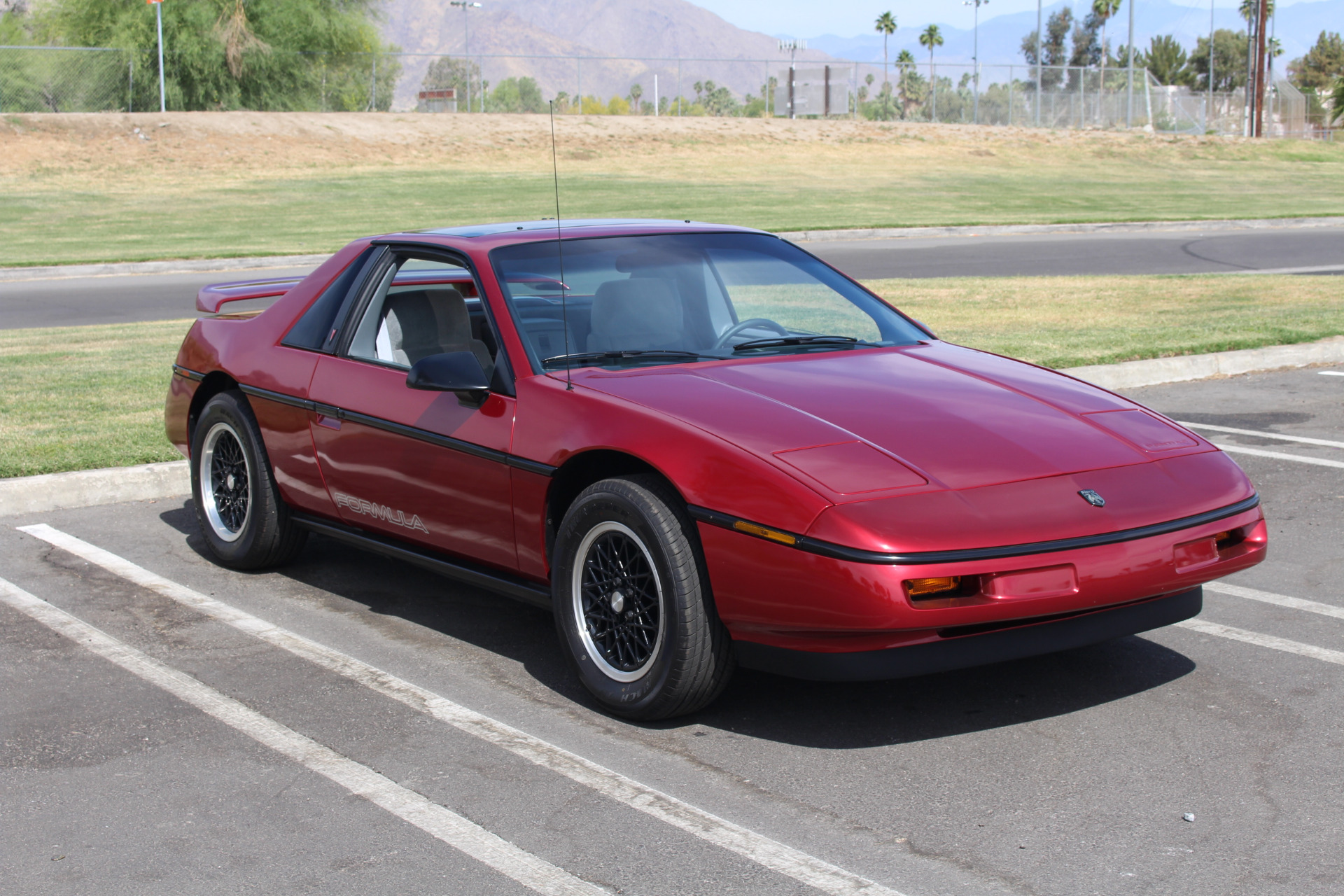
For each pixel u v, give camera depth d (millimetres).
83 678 4414
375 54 50250
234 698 4215
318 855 3148
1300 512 6285
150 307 16500
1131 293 14750
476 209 30953
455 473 4484
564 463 4062
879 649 3502
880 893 2914
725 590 3650
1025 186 38625
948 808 3346
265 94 47250
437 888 2982
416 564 4895
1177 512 3783
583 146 44781
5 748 3830
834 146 47250
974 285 15875
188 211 31031
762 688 4254
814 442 3783
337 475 5074
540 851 3148
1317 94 82875
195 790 3535
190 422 6035
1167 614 3867
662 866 3061
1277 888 2902
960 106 58531
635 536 3854
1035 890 2914
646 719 3941
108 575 5629
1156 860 3043
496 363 4484
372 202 32469
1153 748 3699
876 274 18375
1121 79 59781
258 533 5512
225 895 2969
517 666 4508
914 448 3814
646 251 4984
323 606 5211
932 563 3428
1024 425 4055
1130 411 4371
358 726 3971
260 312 6234
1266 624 4766
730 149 45656
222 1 45875
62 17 47344
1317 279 16109
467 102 52000
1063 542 3559
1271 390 9500
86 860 3146
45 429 7852
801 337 4805
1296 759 3607
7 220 29250
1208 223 28484
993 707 4039
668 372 4371
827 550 3455
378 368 4961
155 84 44969
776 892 2926
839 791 3461
